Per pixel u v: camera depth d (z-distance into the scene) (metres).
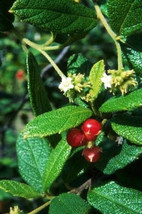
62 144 0.19
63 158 0.19
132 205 0.18
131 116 0.17
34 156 0.22
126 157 0.18
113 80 0.17
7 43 0.59
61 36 0.21
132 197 0.19
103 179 0.21
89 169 0.21
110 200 0.19
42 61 0.44
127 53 0.19
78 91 0.17
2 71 0.74
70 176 0.20
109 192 0.19
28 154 0.22
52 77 0.48
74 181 0.23
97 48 0.61
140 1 0.18
